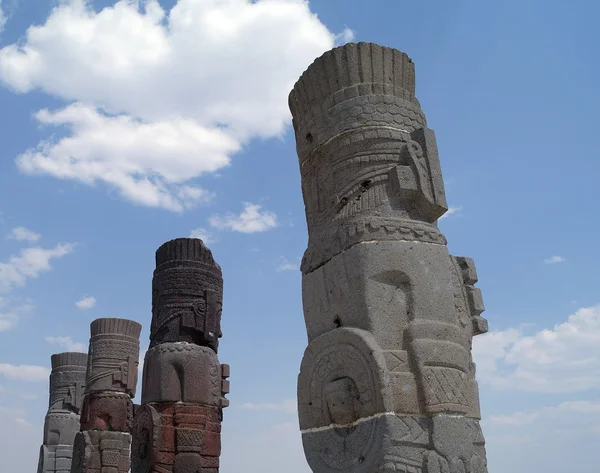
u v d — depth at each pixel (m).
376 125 7.38
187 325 13.92
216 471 13.21
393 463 5.86
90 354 18.31
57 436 21.72
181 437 12.84
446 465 5.96
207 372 13.70
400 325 6.49
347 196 7.24
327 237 7.20
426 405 6.12
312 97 7.96
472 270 7.63
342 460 6.31
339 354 6.60
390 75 7.70
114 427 17.23
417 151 7.20
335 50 7.74
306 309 7.34
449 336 6.58
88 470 16.52
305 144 8.06
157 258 15.12
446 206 7.14
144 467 12.82
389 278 6.63
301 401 6.98
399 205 7.04
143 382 13.94
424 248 6.84
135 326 18.80
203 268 14.71
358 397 6.38
